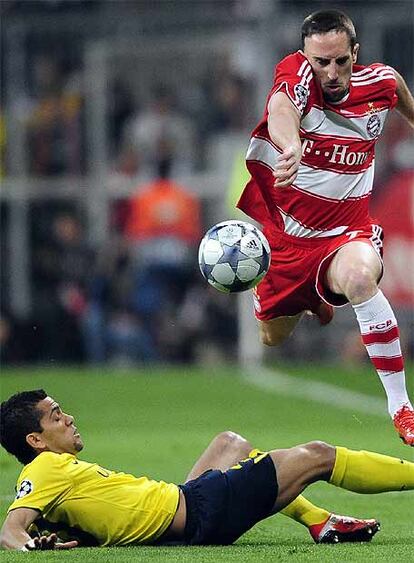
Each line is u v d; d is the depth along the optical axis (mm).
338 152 30672
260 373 77875
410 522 30266
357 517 31078
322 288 31266
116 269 80562
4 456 44406
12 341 79938
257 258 29094
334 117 30375
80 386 70750
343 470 26453
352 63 29766
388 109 31188
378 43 79500
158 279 80688
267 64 80375
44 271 81062
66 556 23984
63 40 82938
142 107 84000
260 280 29359
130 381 73125
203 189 82562
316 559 23922
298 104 29312
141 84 84250
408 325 78000
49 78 82938
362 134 30750
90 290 80438
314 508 27297
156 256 80625
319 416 58625
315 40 29438
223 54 83812
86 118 83500
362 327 29672
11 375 75375
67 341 80562
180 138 83688
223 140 83562
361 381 72938
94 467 25969
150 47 83688
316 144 30516
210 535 25781
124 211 82812
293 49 80688
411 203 77312
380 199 77438
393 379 29625
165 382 72938
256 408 62188
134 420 57688
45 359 80688
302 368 80125
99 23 82812
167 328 81062
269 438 49875
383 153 78062
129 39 83500
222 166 82750
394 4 81188
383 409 61188
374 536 27953
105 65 83750
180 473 39219
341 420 56844
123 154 83625
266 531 29188
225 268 29000
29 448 26266
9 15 82125
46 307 80562
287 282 32125
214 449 27906
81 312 80375
